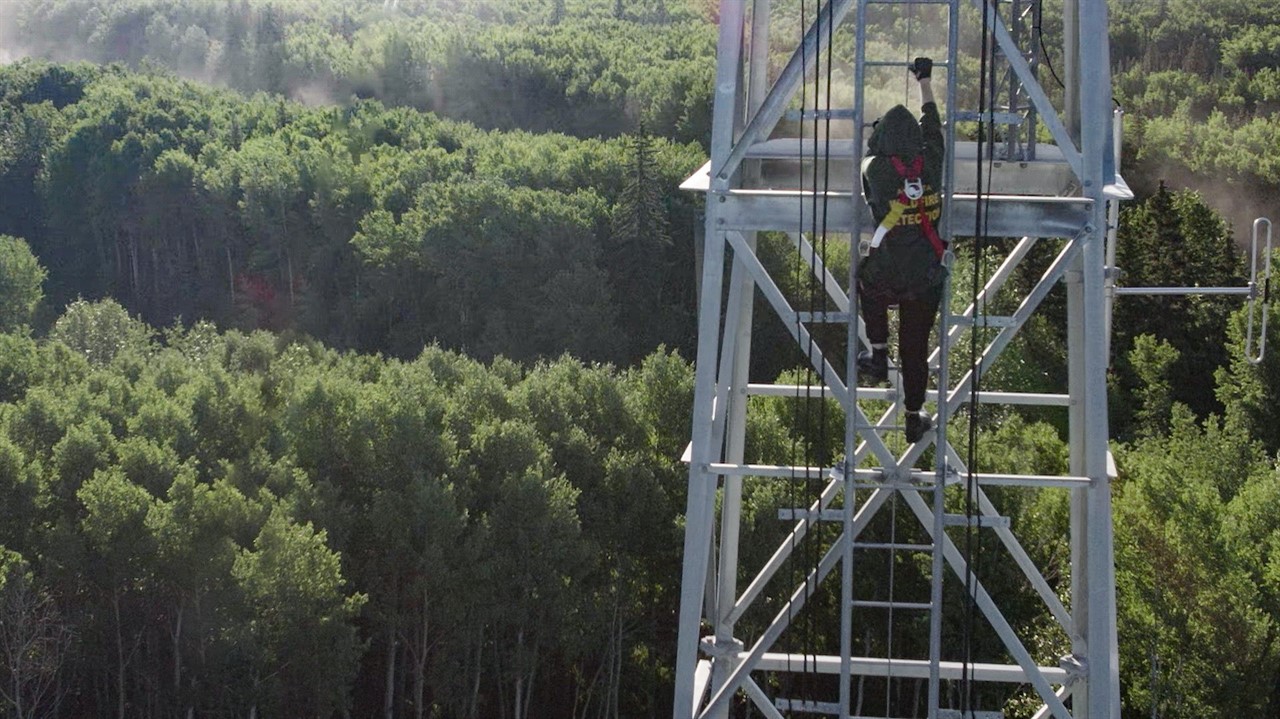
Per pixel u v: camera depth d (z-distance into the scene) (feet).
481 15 454.40
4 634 102.42
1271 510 97.76
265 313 268.00
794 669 35.04
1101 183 27.12
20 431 134.72
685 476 128.47
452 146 309.42
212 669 108.88
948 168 25.58
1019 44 32.71
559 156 270.05
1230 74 303.89
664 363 138.31
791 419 127.03
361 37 396.16
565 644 115.65
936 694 26.63
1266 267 33.12
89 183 291.58
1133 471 111.86
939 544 26.63
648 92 323.98
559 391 137.59
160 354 198.18
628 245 232.53
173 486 111.55
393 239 244.22
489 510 123.13
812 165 31.73
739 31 27.71
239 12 415.64
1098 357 27.63
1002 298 150.82
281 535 103.96
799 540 34.60
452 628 115.03
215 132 307.17
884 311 26.78
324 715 107.34
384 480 122.83
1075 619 34.06
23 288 248.32
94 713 125.90
